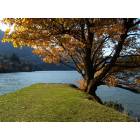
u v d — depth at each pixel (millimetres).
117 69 25812
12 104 16594
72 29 20125
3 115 14031
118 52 22516
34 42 20266
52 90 22031
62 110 14828
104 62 26453
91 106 15648
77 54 28172
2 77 102688
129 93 41625
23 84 66500
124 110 23234
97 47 26625
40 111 14750
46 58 29141
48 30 19859
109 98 36688
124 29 20531
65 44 22125
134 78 28438
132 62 25078
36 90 22141
